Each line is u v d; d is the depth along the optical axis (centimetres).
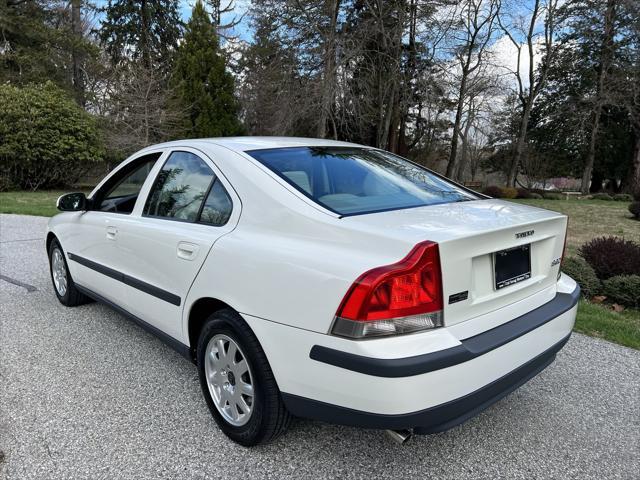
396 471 236
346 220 218
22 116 1739
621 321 478
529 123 3888
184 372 333
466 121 3872
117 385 314
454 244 197
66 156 1812
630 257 609
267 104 2186
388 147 2681
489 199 302
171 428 267
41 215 1120
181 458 242
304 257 212
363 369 188
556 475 235
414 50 2150
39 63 2398
